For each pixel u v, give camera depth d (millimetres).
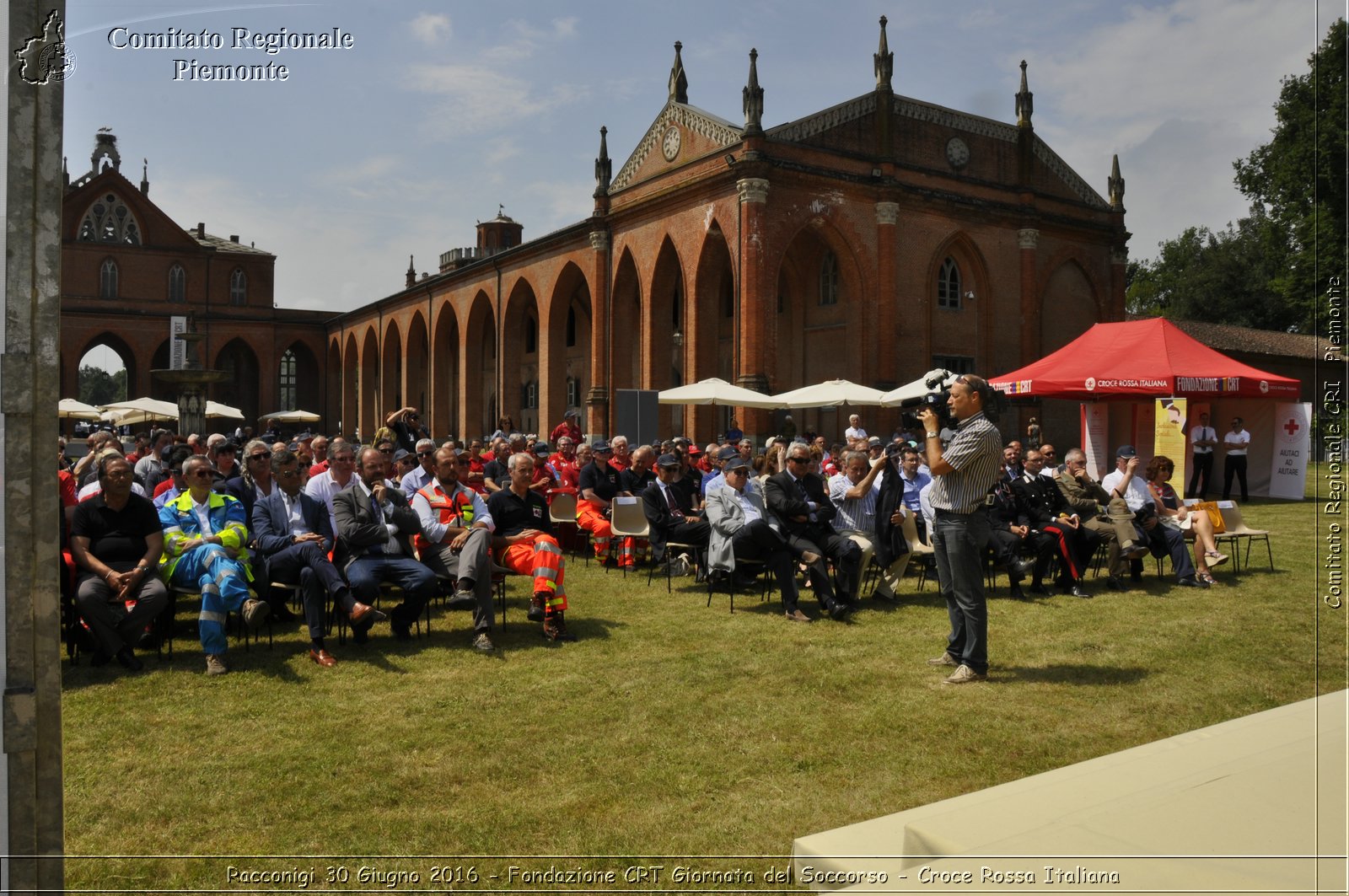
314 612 7910
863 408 32125
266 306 69312
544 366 43219
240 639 8680
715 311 32750
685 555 13055
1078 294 39156
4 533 2426
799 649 8250
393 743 5738
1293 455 23531
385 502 8859
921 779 5137
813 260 35156
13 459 2424
